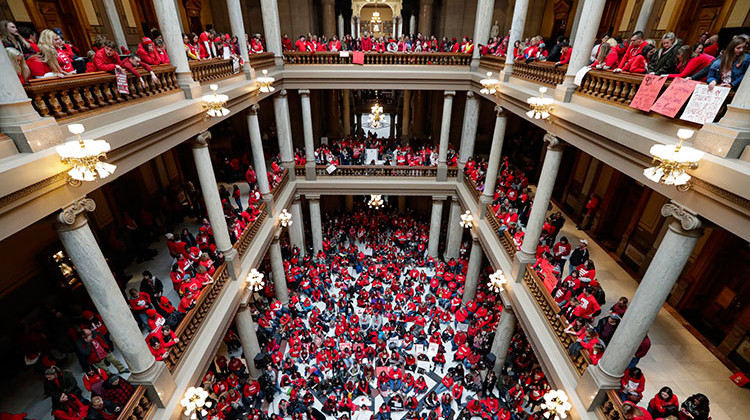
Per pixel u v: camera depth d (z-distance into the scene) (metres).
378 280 15.27
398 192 15.88
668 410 5.30
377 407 10.95
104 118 4.89
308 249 17.81
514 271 9.37
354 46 14.82
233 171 15.11
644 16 8.95
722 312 8.13
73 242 4.32
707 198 3.92
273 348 11.91
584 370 6.23
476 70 13.59
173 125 6.31
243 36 10.12
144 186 12.24
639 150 4.87
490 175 11.84
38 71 4.16
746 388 6.56
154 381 5.63
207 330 7.61
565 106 6.83
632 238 10.70
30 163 3.48
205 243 9.54
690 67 4.52
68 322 7.62
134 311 7.62
